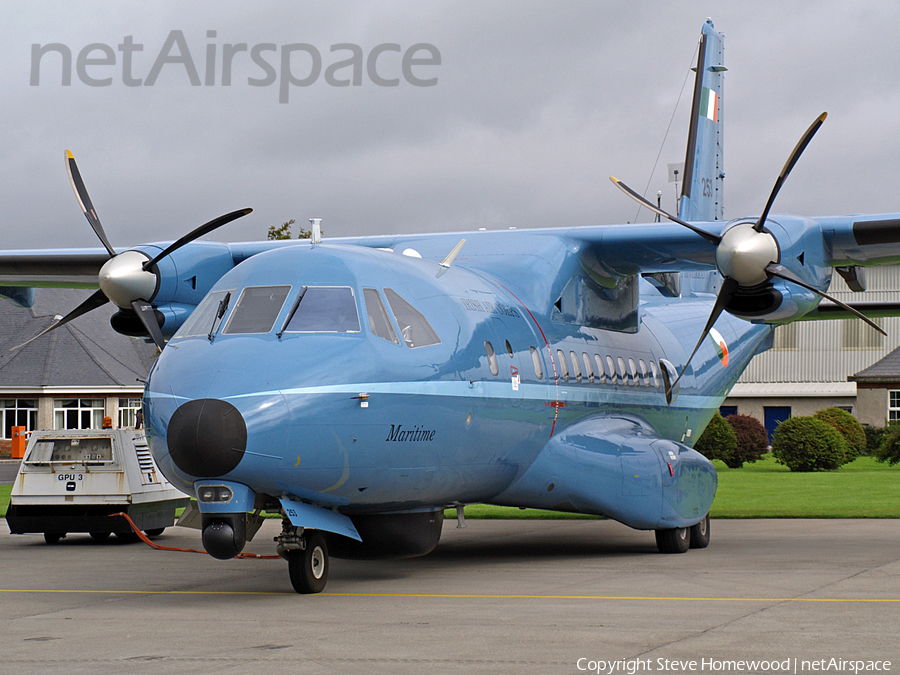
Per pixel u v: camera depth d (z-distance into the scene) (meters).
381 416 26.00
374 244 39.00
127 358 140.88
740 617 21.58
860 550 34.81
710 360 46.62
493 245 37.16
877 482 71.50
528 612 22.56
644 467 34.81
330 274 27.39
